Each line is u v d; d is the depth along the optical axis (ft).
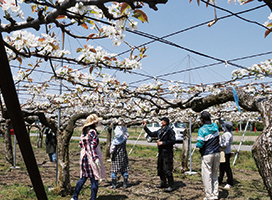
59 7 4.71
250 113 32.50
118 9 5.14
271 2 4.61
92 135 15.52
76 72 12.17
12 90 3.32
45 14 5.52
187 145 27.20
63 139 18.34
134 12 4.56
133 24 4.83
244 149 53.52
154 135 20.21
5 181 21.48
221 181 21.94
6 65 3.23
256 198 17.75
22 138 3.56
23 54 6.56
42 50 6.86
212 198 16.55
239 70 15.31
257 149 7.69
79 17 5.04
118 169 20.30
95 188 15.21
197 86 16.28
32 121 20.45
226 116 33.04
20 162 31.01
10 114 3.43
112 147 20.42
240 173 27.45
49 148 31.81
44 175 24.38
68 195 17.89
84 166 15.35
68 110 28.32
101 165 15.75
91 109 24.70
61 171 18.01
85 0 4.38
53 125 18.48
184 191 19.62
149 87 16.55
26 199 16.79
